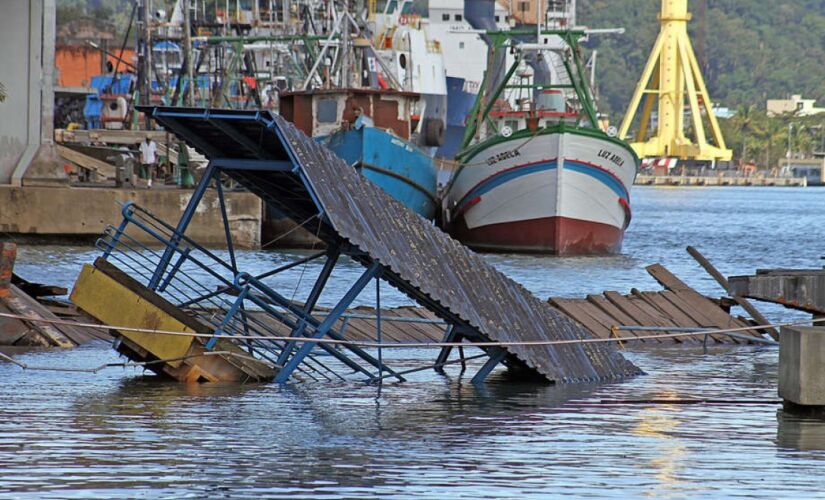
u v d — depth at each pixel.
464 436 44.81
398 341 69.94
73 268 113.19
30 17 131.38
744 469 40.50
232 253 56.59
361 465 39.88
